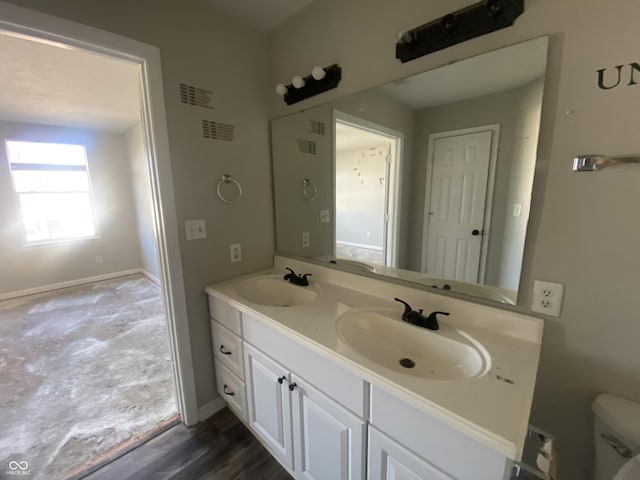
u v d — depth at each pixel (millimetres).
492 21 948
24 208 3969
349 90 1410
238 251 1768
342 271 1580
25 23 998
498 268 1063
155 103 1324
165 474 1372
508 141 992
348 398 943
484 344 965
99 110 3305
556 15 841
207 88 1508
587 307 892
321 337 1015
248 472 1379
